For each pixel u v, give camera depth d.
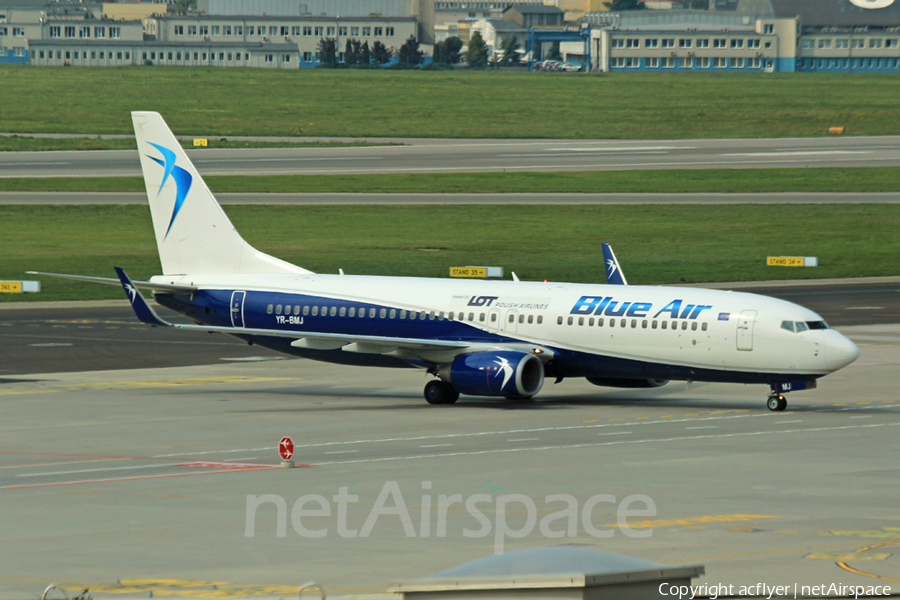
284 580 80.19
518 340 188.38
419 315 194.75
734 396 196.50
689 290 183.88
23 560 86.62
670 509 104.44
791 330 170.88
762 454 137.38
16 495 114.12
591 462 132.12
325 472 126.69
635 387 192.75
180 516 102.75
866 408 180.38
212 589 77.94
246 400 192.62
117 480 122.75
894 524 97.31
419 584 45.34
